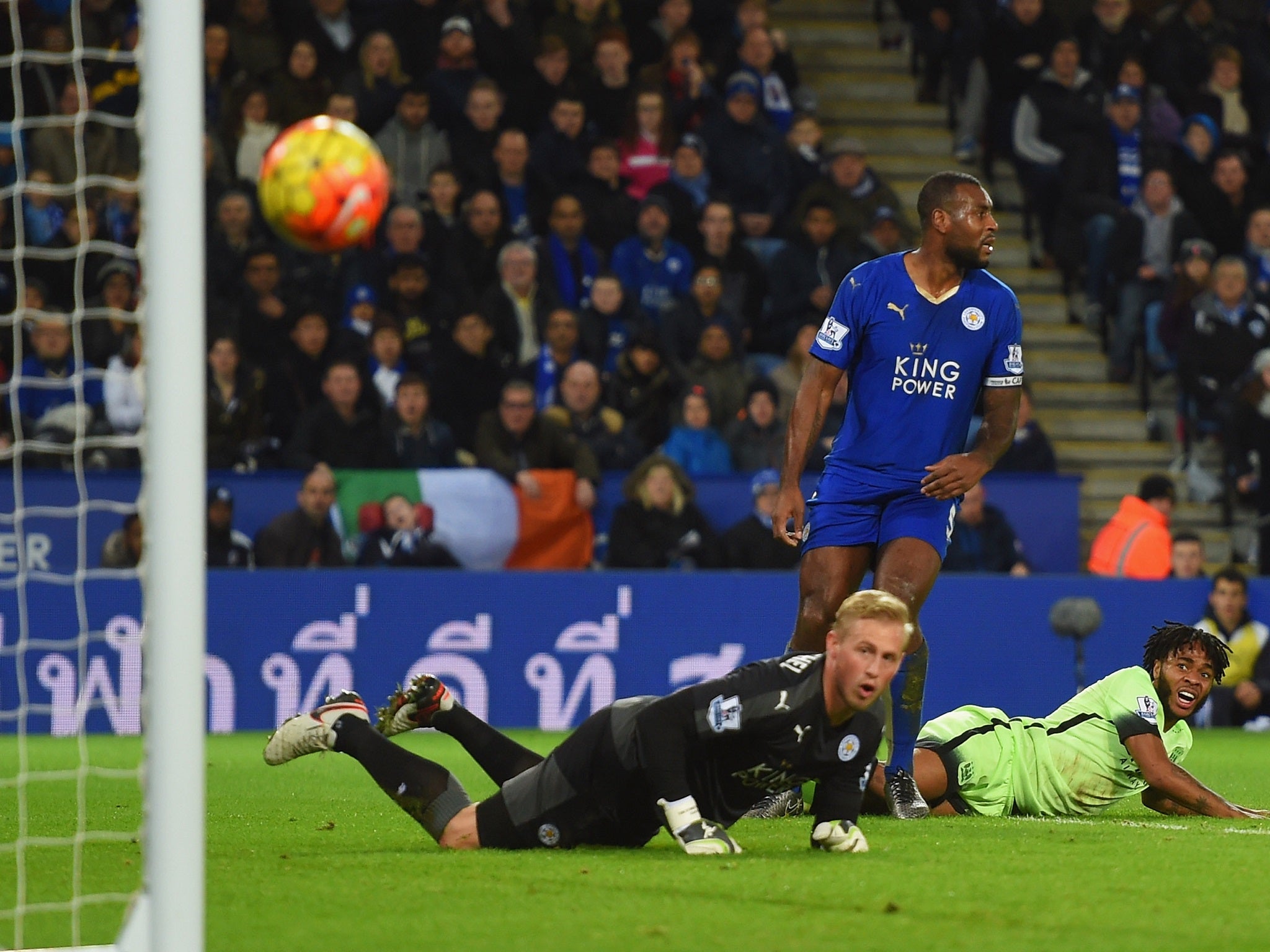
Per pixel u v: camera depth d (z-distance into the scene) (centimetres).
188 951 1229
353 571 3866
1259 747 3588
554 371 4350
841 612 1545
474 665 3900
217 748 3378
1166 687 2142
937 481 1995
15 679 3753
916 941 1223
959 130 5719
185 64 1348
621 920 1301
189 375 1326
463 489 4025
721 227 4766
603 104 5178
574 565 4097
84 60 4553
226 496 3906
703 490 4172
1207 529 4859
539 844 1664
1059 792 2133
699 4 5488
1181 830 1947
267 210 2333
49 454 3878
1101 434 5119
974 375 2034
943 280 2027
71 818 2078
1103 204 5209
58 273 4291
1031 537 4334
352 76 4878
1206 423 4850
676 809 1588
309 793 2462
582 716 3922
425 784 1691
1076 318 5394
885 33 6144
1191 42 5812
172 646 1289
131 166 4469
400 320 4384
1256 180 5534
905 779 2072
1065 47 5375
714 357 4438
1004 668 4047
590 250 4709
